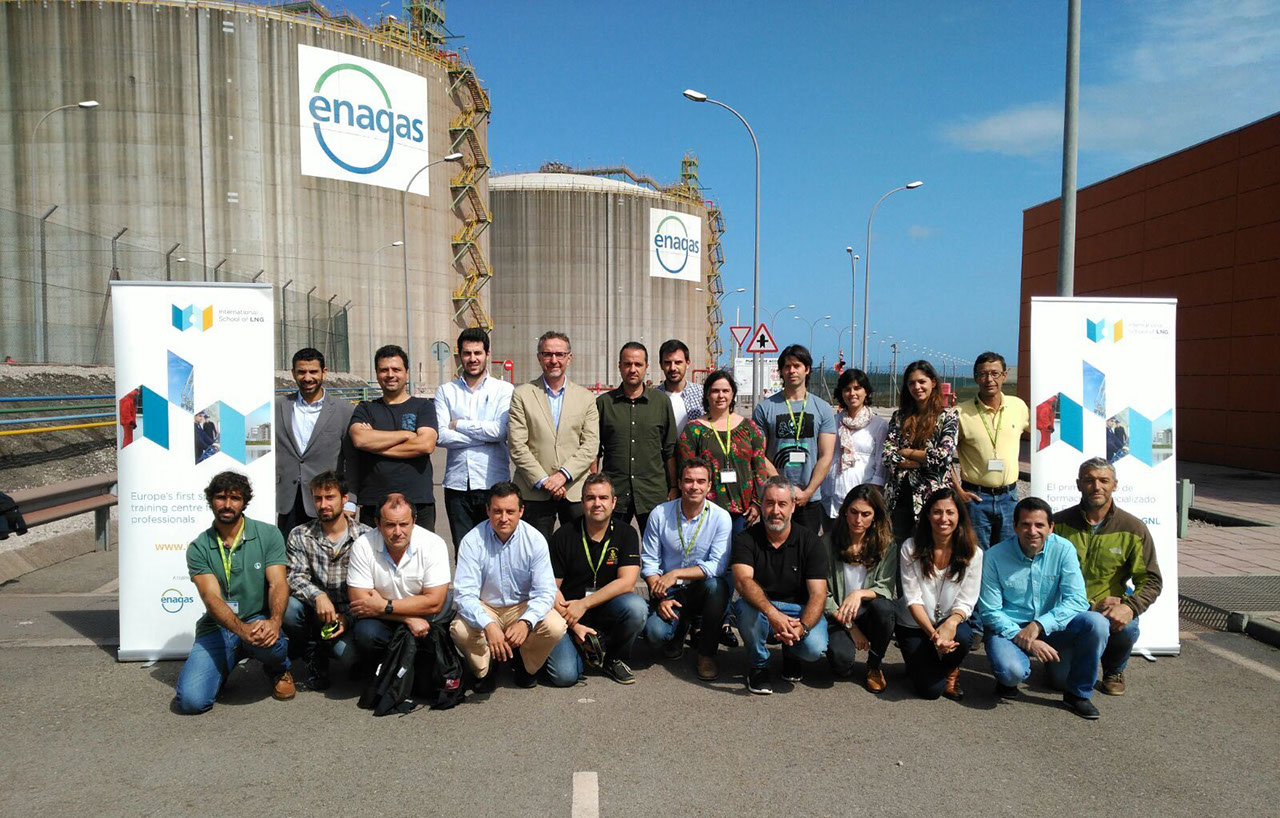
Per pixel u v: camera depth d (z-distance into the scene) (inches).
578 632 196.4
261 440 217.3
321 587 197.5
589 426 235.3
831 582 204.2
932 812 136.9
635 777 149.2
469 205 1962.4
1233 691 197.3
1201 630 249.6
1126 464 229.9
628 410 241.0
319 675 194.9
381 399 231.8
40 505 316.8
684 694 194.5
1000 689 193.0
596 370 2556.6
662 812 136.2
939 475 225.9
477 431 236.7
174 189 1473.9
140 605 212.4
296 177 1560.0
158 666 209.6
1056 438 231.8
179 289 214.8
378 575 188.7
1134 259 823.1
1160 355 231.8
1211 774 152.3
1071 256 371.2
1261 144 649.6
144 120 1459.2
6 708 181.5
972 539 191.9
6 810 136.3
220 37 1491.1
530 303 2522.1
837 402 255.6
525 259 2517.2
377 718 177.9
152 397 213.3
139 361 213.6
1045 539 192.4
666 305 2694.4
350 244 1631.4
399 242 1717.5
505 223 2518.5
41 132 1444.4
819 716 180.5
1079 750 162.6
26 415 576.7
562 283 2529.5
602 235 2556.6
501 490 191.3
